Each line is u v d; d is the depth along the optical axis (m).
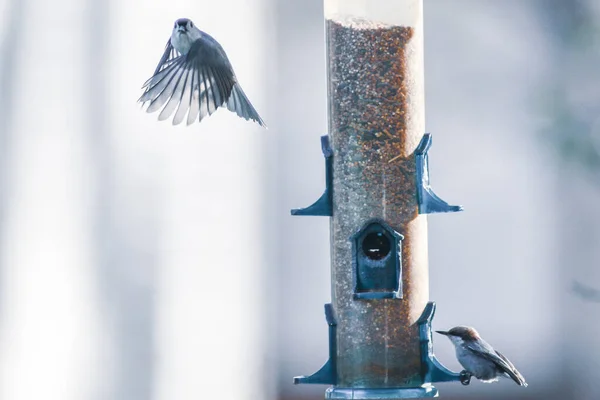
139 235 12.20
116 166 11.84
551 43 16.38
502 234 16.55
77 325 10.91
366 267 8.38
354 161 8.59
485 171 16.56
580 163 16.20
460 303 16.41
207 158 13.96
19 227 10.16
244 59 15.09
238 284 14.66
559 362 16.42
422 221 8.57
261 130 15.62
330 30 8.83
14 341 9.95
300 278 16.19
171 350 12.72
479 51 16.62
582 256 16.48
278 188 16.23
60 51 10.89
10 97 10.16
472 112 16.58
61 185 10.84
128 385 11.80
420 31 8.78
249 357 14.90
